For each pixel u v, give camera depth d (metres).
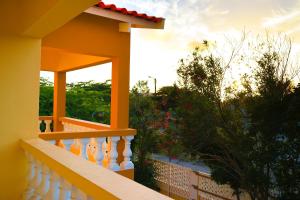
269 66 6.68
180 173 8.73
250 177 6.52
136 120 9.84
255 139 6.80
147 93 10.66
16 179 2.94
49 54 6.30
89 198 1.40
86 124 5.80
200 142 7.68
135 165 9.18
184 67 7.82
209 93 7.45
